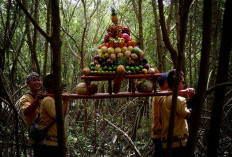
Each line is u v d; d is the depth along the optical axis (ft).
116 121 15.03
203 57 4.94
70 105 19.84
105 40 7.97
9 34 12.09
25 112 7.74
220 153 9.95
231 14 4.74
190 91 7.01
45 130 7.20
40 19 19.04
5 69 14.66
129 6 20.20
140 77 7.12
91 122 17.44
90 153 13.30
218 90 4.99
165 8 18.86
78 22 22.53
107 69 7.13
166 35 7.25
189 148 5.31
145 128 13.71
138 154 10.46
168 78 7.36
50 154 7.38
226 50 4.91
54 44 4.79
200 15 16.67
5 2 14.12
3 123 11.13
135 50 7.45
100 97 7.08
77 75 18.94
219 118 5.06
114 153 13.14
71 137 15.31
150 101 12.66
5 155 9.39
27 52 19.27
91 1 23.06
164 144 7.50
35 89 8.43
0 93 10.96
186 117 7.06
